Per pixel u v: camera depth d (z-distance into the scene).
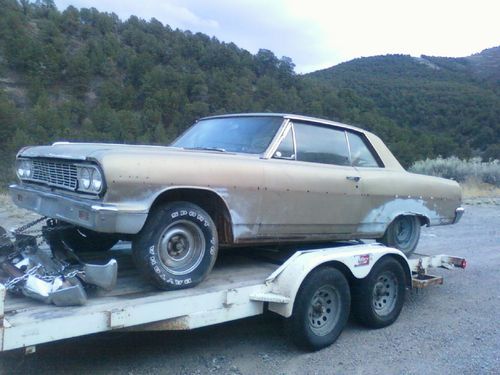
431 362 4.47
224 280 4.50
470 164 27.27
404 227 6.23
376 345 4.82
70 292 3.53
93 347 4.45
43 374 3.89
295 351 4.60
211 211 4.45
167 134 43.12
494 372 4.30
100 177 3.70
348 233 5.48
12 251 4.12
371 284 5.06
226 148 5.06
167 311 3.78
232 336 4.89
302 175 4.89
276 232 4.79
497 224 13.47
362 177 5.47
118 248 5.42
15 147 27.80
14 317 3.30
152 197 3.85
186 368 4.14
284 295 4.37
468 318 5.74
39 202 4.42
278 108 50.88
